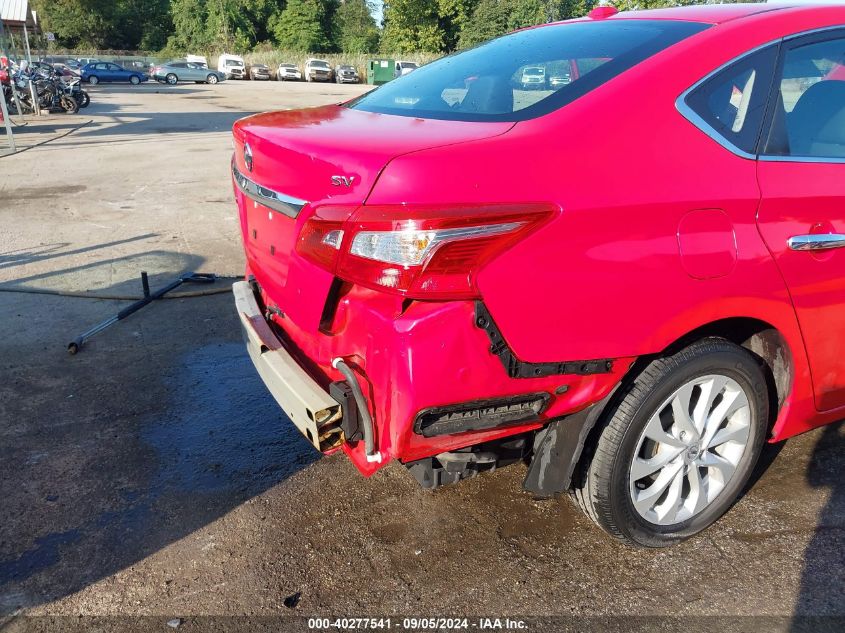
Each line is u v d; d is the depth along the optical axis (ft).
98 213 25.44
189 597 7.76
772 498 9.42
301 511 9.20
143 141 45.47
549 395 6.87
